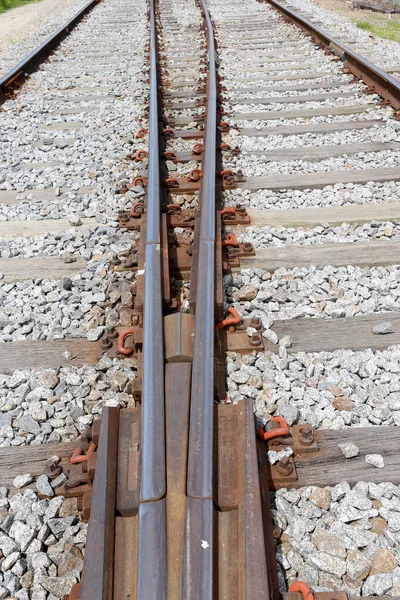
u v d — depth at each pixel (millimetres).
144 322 2439
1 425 2412
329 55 7863
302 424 2320
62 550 1929
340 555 1854
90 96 6793
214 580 1588
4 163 5047
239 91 6676
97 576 1577
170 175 4617
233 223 3822
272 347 2756
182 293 3197
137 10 12711
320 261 3387
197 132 5430
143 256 3309
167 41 9461
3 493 2123
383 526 1951
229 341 2750
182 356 2279
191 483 1773
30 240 3799
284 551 1899
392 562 1830
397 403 2398
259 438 2227
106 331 2811
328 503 2020
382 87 6207
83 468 2115
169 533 1678
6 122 6102
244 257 3438
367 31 10375
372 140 5113
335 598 1714
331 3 13938
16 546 1938
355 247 3504
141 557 1601
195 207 4098
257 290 3141
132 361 2691
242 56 8211
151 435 1914
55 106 6523
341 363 2646
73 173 4742
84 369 2674
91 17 12211
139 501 1743
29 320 3021
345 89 6480
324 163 4699
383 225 3762
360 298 3061
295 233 3713
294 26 9648
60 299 3182
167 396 2102
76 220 3936
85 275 3350
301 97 6285
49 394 2551
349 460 2176
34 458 2264
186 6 12828
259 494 1773
